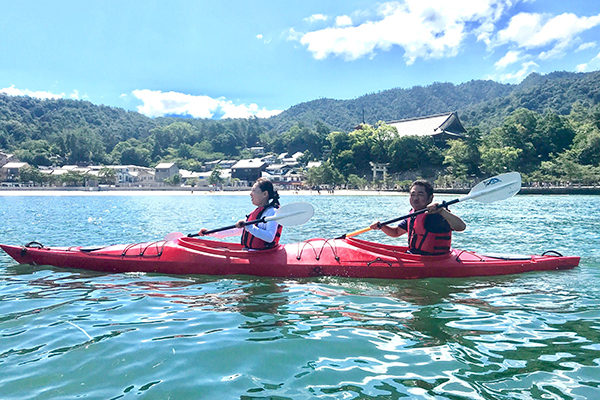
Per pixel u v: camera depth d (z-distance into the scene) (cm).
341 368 290
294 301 460
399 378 274
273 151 15638
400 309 433
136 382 267
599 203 3322
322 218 1809
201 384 265
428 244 573
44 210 2417
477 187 558
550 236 1108
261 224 577
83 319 398
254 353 315
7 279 561
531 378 274
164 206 3078
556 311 427
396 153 7350
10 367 289
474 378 274
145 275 581
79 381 268
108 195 6500
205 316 409
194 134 18112
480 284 539
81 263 618
